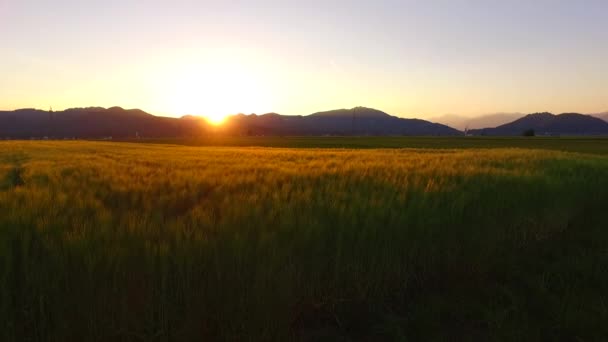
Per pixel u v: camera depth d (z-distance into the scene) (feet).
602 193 32.07
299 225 12.96
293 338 11.36
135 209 15.07
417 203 16.67
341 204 15.96
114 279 9.83
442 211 16.81
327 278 13.16
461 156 54.95
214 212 14.33
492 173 28.63
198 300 10.59
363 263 13.71
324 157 52.85
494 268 16.97
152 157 55.21
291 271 11.92
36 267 9.51
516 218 20.42
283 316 11.36
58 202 14.10
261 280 11.05
